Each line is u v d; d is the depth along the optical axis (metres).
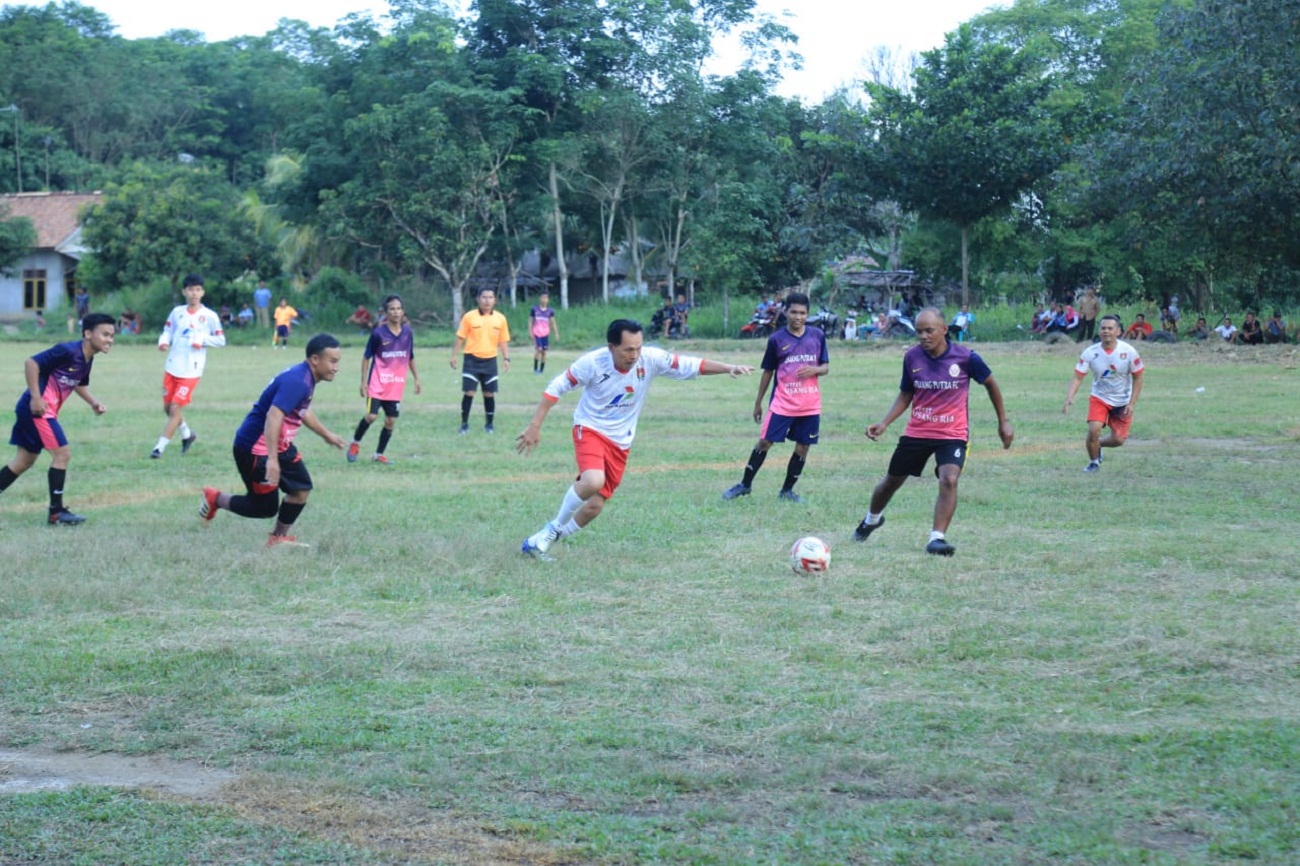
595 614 6.75
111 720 5.12
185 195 47.19
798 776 4.43
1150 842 3.93
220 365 31.50
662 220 50.38
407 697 5.35
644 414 18.39
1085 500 10.49
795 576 7.60
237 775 4.56
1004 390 21.55
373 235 46.97
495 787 4.40
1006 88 39.50
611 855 3.86
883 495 8.54
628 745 4.77
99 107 75.69
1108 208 34.28
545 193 48.22
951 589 7.21
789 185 48.53
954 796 4.29
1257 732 4.79
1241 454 13.46
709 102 47.69
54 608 6.86
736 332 43.25
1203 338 34.12
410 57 48.22
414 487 11.45
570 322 44.72
